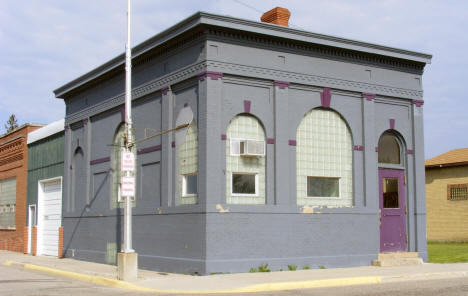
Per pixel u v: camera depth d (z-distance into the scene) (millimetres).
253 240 16844
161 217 18250
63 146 26188
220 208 16484
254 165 17484
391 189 19938
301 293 12562
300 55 18375
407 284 13992
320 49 18719
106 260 21453
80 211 23609
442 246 28234
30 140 29672
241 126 17438
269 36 17641
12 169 31875
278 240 17234
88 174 23328
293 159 17953
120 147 21578
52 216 27031
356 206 18906
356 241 18641
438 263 19156
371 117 19516
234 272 16391
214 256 16234
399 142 20438
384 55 19703
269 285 13578
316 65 18625
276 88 17812
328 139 18891
